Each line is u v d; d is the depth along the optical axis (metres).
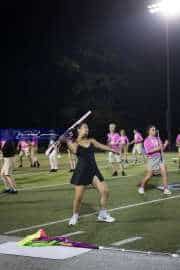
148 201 13.38
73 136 11.16
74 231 9.59
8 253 7.75
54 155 23.09
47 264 7.16
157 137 14.66
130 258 7.38
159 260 7.26
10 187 15.52
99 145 10.10
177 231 9.50
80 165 10.05
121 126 55.12
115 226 10.02
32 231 9.68
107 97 54.91
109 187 16.45
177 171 22.62
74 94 53.56
